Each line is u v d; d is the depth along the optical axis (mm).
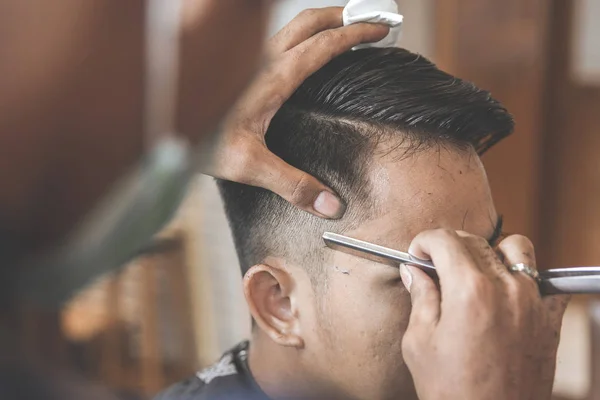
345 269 726
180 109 285
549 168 2693
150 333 1425
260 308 772
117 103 270
